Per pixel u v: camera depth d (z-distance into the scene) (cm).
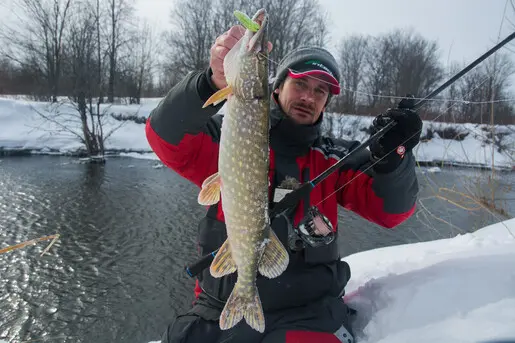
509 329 191
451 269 271
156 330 621
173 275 789
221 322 202
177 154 249
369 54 3584
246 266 204
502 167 593
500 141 609
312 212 249
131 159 1936
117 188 1379
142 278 772
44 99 2647
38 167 1669
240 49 186
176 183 1484
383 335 231
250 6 3005
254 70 184
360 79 3622
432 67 2711
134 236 970
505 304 214
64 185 1384
